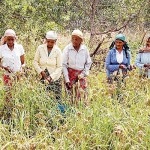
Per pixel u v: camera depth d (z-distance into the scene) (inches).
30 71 274.1
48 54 277.9
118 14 433.1
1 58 271.9
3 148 191.0
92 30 419.5
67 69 282.5
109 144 220.2
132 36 536.4
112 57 297.6
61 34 452.1
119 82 274.8
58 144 206.1
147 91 263.7
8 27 387.5
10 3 366.6
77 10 422.3
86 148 212.7
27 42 405.1
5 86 262.1
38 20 386.3
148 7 435.2
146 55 317.7
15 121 231.9
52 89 273.0
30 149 187.5
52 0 377.7
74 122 227.6
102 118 227.6
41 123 229.1
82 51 279.9
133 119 226.4
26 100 256.1
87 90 276.5
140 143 209.2
